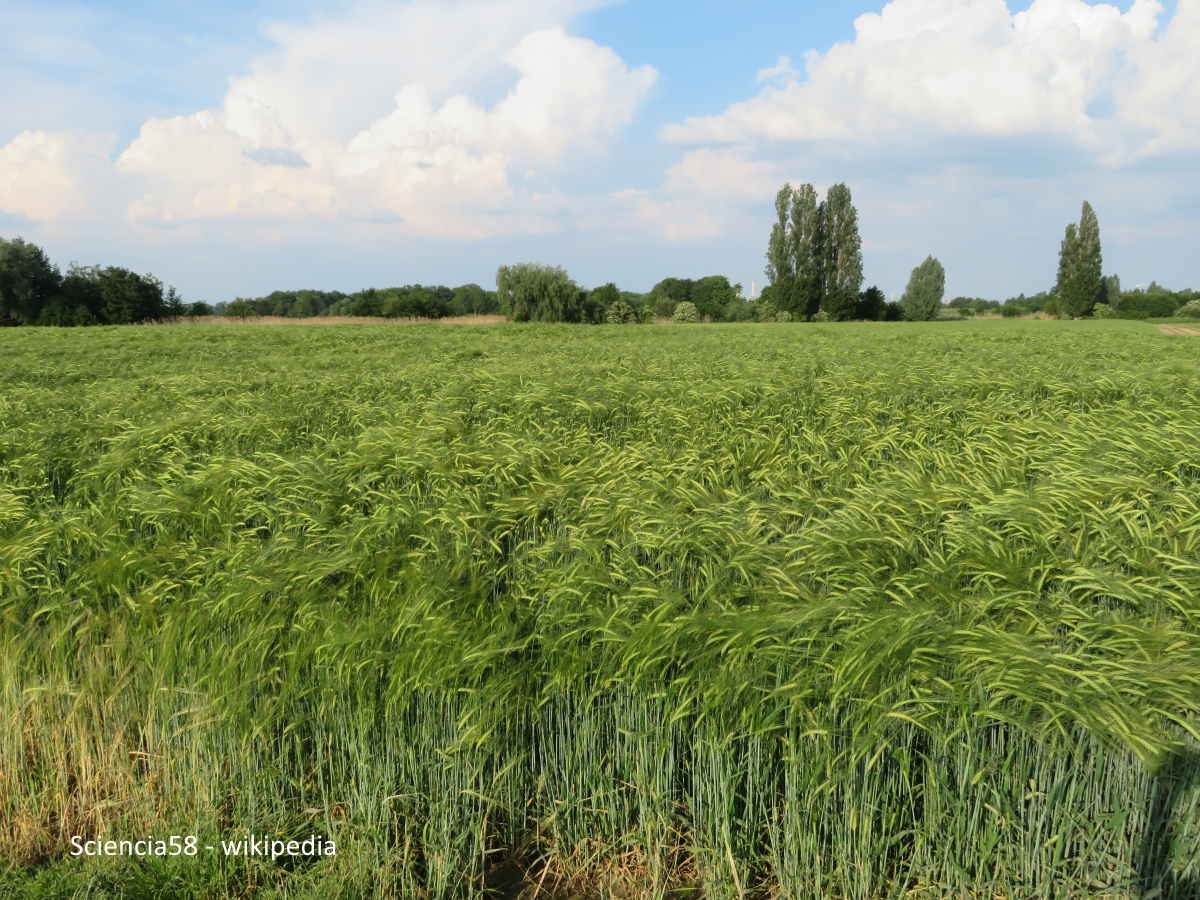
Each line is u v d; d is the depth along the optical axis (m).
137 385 12.17
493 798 3.38
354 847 3.29
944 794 2.94
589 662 3.38
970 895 2.96
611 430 8.37
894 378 10.84
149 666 3.66
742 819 3.23
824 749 3.01
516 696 3.36
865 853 2.99
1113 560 3.71
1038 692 2.79
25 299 51.75
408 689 3.29
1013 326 48.91
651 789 3.30
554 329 38.78
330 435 8.10
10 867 3.41
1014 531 4.11
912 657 2.99
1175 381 10.34
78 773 3.67
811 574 3.73
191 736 3.52
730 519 4.29
